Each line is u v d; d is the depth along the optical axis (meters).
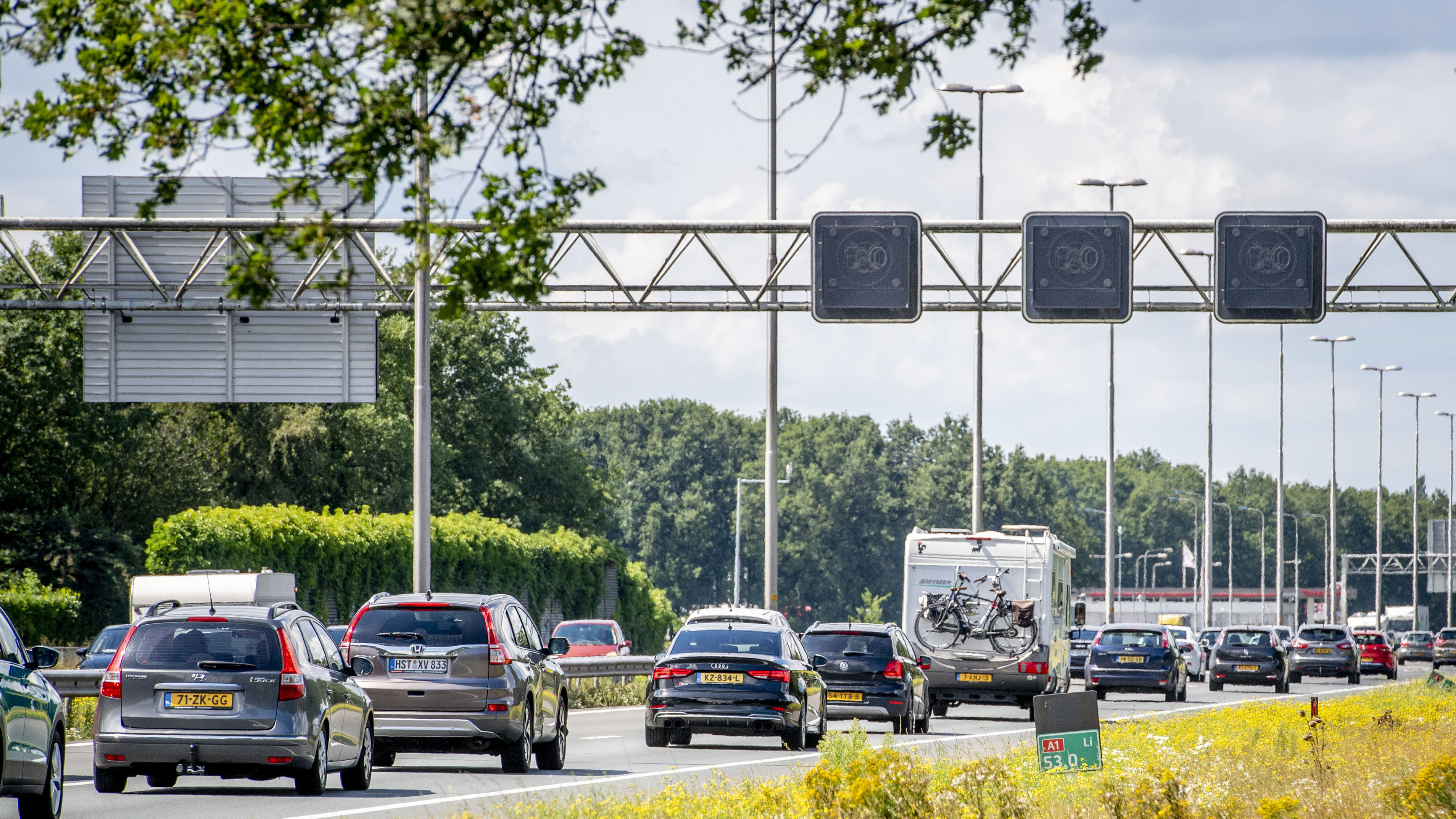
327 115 26.75
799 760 75.31
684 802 46.22
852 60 28.03
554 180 28.67
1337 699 140.50
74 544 172.62
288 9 26.31
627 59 27.91
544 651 72.06
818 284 90.94
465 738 65.12
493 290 28.72
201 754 55.25
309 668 57.41
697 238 93.25
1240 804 47.25
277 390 98.25
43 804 49.03
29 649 50.06
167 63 26.38
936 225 91.25
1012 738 93.50
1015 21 28.66
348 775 60.88
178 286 98.25
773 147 118.88
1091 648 149.75
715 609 85.06
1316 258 91.12
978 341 161.38
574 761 75.00
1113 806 44.94
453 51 26.17
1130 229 90.69
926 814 41.56
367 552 177.88
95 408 180.00
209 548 152.50
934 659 114.56
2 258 178.62
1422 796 45.03
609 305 94.94
